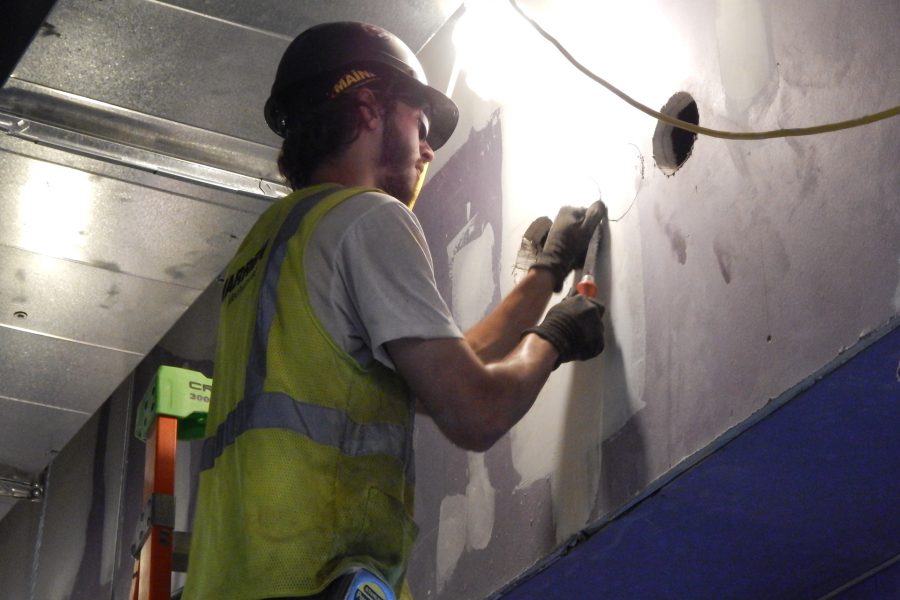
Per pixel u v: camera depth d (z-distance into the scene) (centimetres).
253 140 365
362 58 212
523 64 295
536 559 248
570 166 267
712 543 236
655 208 236
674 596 259
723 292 213
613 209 248
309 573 168
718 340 212
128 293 445
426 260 185
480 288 292
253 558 169
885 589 240
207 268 428
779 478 214
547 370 197
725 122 220
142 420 281
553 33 282
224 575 174
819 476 213
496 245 290
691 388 216
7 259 427
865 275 183
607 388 239
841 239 189
